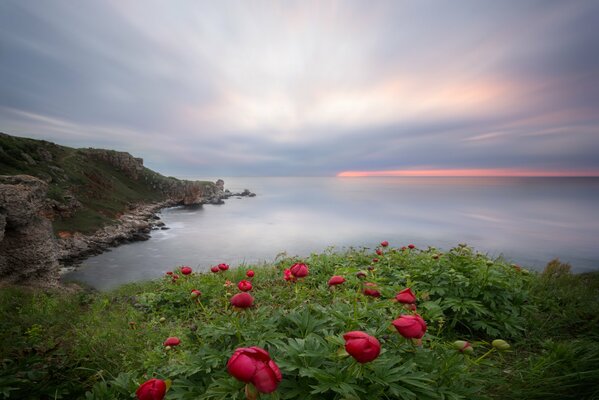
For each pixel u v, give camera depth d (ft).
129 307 20.16
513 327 13.16
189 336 12.06
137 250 125.90
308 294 15.38
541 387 9.00
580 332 13.50
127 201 223.71
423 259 19.06
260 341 8.48
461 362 8.18
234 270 25.52
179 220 222.28
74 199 152.97
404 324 7.07
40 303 25.88
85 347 13.61
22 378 10.23
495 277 14.90
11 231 48.98
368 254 24.34
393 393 6.39
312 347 7.60
